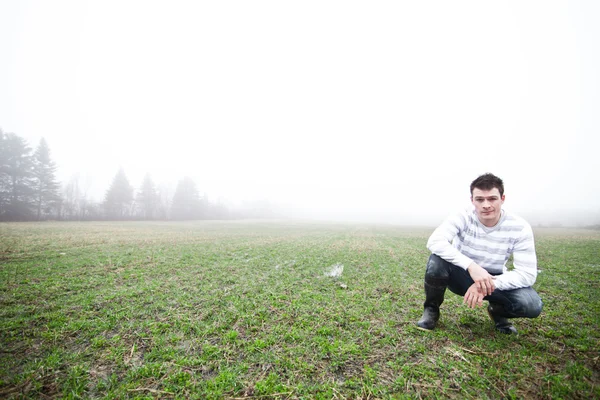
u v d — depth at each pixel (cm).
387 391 231
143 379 247
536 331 339
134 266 730
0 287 509
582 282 586
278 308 423
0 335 325
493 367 260
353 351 291
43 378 246
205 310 415
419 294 503
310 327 353
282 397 226
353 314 398
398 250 1105
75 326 347
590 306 431
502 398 221
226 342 314
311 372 260
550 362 269
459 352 289
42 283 543
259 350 298
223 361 276
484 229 322
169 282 575
